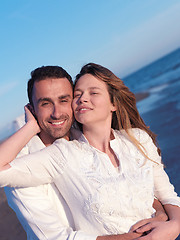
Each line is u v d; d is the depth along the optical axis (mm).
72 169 2264
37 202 2213
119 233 2193
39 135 2598
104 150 2494
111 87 2568
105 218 2186
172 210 2480
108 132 2537
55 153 2266
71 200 2277
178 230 2305
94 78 2492
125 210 2234
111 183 2268
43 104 2418
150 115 23578
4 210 8469
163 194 2627
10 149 2172
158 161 2676
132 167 2426
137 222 2266
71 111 2492
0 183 2043
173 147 13344
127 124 2691
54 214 2221
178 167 10891
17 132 2320
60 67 2572
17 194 2213
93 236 2137
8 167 2068
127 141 2600
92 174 2270
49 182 2285
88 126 2457
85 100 2412
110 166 2359
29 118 2461
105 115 2467
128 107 2736
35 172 2158
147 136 2730
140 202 2305
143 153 2543
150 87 47562
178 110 21750
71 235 2129
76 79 2584
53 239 2162
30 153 2406
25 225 2340
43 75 2430
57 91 2410
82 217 2252
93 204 2191
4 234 7078
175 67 61844
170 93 33250
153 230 2186
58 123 2445
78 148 2381
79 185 2242
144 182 2389
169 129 16984
